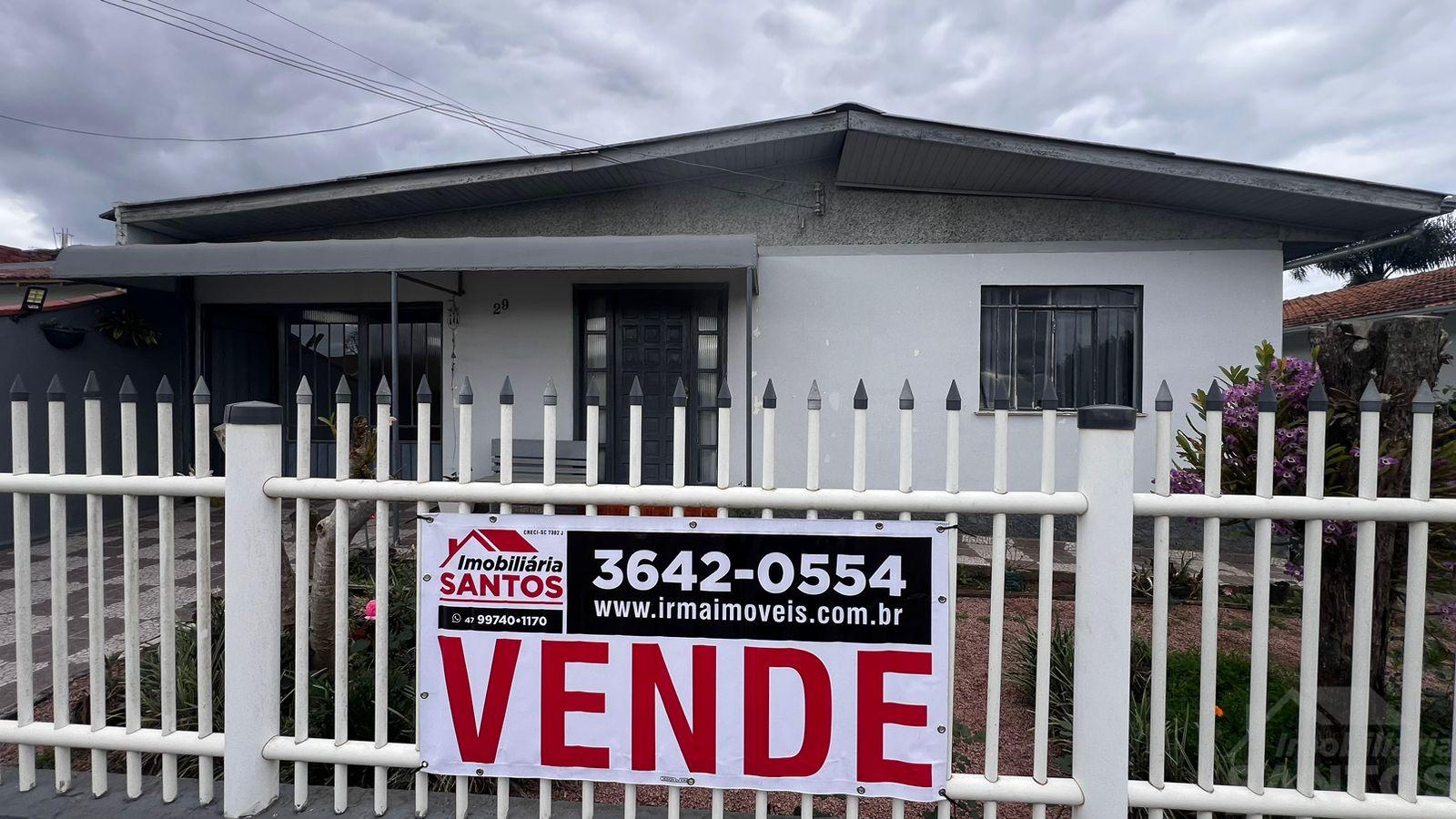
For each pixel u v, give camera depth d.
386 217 7.12
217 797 2.08
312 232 7.25
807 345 6.75
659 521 1.87
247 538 1.96
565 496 1.86
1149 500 1.77
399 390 7.50
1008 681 3.19
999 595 1.81
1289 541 2.89
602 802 2.36
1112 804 1.77
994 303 6.66
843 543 1.83
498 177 6.26
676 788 1.90
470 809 2.01
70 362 6.28
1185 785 1.82
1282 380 3.01
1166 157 5.54
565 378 6.97
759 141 5.91
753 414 6.77
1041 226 6.55
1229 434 3.08
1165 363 6.39
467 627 1.92
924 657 1.83
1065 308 6.61
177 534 6.19
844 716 1.84
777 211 6.80
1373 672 2.42
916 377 6.64
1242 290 6.32
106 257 5.62
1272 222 6.28
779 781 1.86
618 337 7.07
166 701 2.04
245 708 1.96
